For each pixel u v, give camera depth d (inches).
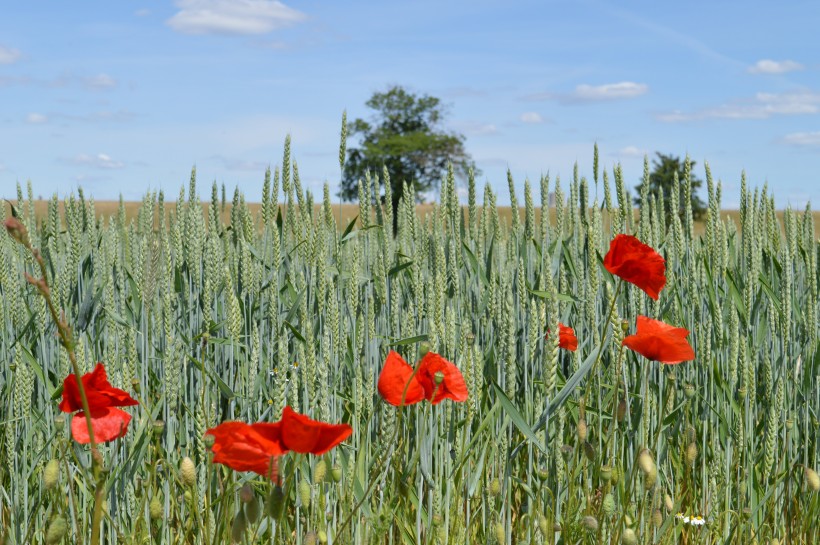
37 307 132.3
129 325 132.3
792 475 141.8
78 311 151.9
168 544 105.4
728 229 200.1
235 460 67.4
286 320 133.8
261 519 90.7
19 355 115.7
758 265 159.6
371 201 163.0
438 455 116.2
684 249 168.1
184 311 154.8
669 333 101.0
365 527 108.4
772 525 141.5
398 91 1988.2
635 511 121.3
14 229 50.0
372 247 176.1
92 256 180.1
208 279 135.3
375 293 171.0
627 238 107.3
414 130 2009.1
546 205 180.4
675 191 169.6
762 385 157.2
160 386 129.4
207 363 133.1
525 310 154.1
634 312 145.5
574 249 172.4
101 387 77.8
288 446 66.3
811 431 152.8
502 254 199.0
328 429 64.7
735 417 142.1
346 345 135.5
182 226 175.5
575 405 130.3
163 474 115.4
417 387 91.7
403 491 105.3
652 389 141.3
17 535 106.9
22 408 110.4
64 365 115.6
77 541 101.8
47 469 72.0
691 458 112.7
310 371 108.0
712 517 123.7
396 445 116.9
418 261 153.6
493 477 117.3
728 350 147.6
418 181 1871.3
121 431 80.4
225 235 180.5
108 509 104.4
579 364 134.5
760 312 152.7
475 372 114.2
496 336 145.4
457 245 169.9
